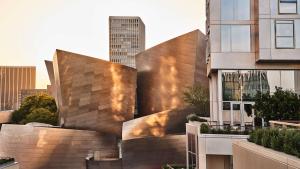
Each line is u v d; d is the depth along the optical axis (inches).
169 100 2650.1
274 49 1155.9
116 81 2343.8
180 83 2610.7
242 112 1187.9
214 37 1202.6
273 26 1165.7
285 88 1184.8
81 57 2245.3
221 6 1208.2
